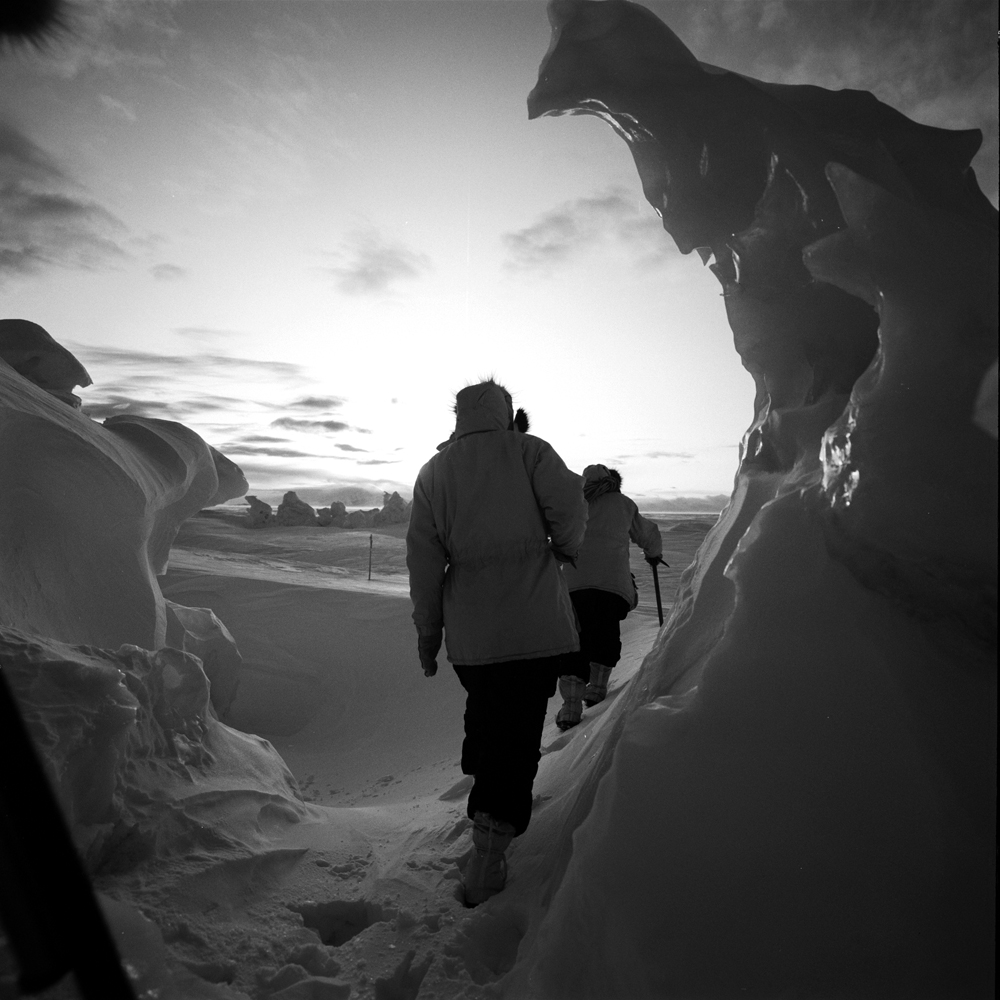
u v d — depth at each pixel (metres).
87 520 4.07
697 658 1.66
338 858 2.28
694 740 1.28
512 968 1.54
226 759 2.67
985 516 1.06
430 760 4.57
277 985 1.57
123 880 1.87
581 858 1.32
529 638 1.97
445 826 2.45
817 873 1.13
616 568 4.00
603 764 1.86
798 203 1.61
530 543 2.04
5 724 0.74
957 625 1.11
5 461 3.62
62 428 3.82
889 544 1.17
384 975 1.62
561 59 1.81
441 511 2.13
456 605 2.05
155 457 4.89
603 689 3.94
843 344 1.65
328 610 7.95
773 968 1.10
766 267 1.74
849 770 1.17
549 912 1.39
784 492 1.53
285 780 2.89
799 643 1.28
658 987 1.14
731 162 1.74
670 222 1.92
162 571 6.03
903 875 1.08
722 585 1.78
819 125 1.61
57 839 0.75
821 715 1.22
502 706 1.97
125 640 4.19
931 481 1.12
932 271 1.18
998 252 1.13
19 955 0.73
